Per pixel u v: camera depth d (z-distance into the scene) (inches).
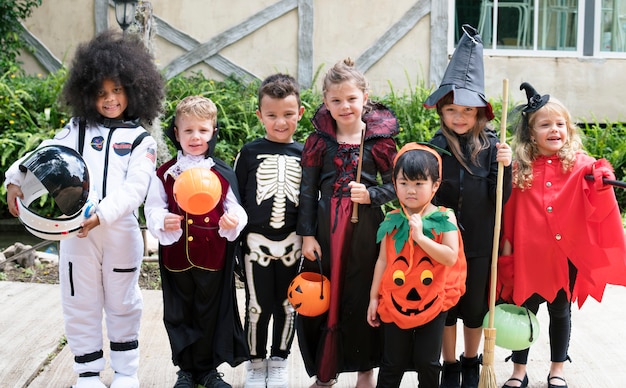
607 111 346.6
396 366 120.3
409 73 338.3
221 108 280.2
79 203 113.3
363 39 335.6
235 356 128.6
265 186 128.3
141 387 133.0
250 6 333.4
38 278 201.6
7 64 310.7
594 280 128.0
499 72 342.0
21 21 334.3
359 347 130.0
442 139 127.6
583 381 138.1
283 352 132.6
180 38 333.4
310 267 128.7
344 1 333.7
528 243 127.4
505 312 125.0
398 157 118.0
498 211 119.8
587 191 125.3
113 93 122.6
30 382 135.5
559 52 344.8
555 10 346.0
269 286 130.0
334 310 125.3
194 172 116.2
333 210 125.2
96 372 125.2
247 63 335.9
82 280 122.4
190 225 123.7
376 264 123.0
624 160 290.0
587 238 125.7
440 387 130.8
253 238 129.1
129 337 127.6
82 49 125.1
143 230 217.5
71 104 124.1
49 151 115.2
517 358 132.4
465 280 121.6
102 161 121.3
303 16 332.8
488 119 126.0
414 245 117.0
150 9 235.1
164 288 128.3
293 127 129.6
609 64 344.5
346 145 125.6
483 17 345.4
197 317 128.3
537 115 127.5
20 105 270.2
